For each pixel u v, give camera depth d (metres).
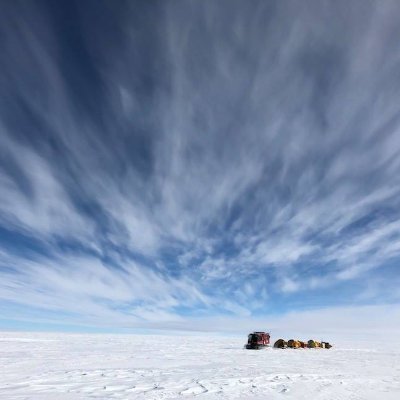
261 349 44.84
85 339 63.19
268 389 13.48
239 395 12.27
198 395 12.14
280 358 29.69
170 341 66.00
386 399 11.81
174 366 21.45
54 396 11.55
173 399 11.46
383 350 47.41
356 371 20.06
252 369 20.30
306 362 25.92
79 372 17.36
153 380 15.37
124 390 12.87
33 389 12.77
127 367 20.25
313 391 13.15
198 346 49.19
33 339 59.47
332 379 16.42
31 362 21.91
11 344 42.84
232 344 58.66
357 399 11.80
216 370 19.52
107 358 25.67
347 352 41.41
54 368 18.92
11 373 16.73
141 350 35.97
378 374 18.73
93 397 11.52
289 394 12.54
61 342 50.03
